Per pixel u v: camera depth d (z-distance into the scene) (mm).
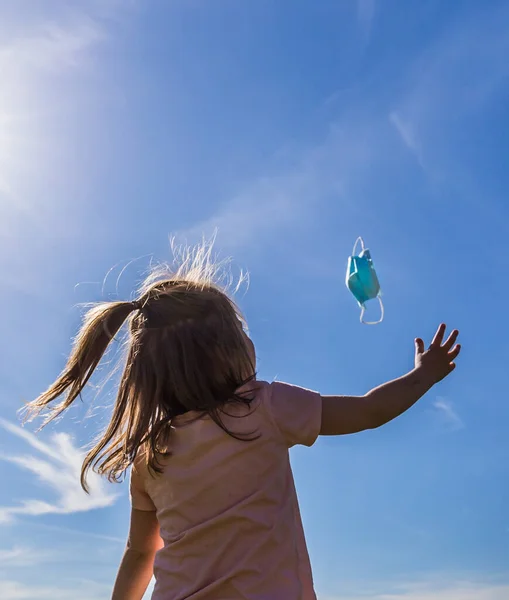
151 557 1041
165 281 1075
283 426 930
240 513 880
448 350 1031
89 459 1026
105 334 1037
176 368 956
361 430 953
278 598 853
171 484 929
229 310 1013
